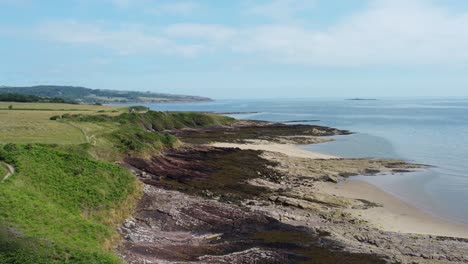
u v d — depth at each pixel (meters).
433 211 30.64
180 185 34.59
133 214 25.05
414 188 37.56
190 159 45.81
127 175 28.28
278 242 22.56
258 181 37.62
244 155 50.00
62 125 49.06
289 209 29.30
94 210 23.25
